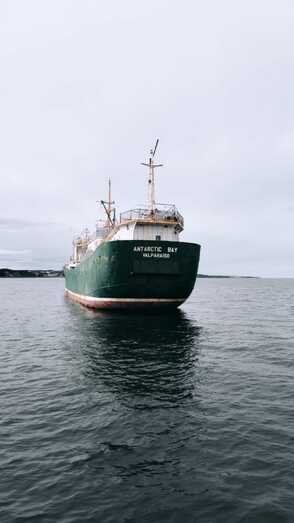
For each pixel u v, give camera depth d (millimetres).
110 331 24516
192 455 8078
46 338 23562
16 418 10266
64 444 8688
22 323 31688
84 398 11844
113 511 6266
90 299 36500
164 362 16375
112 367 15602
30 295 82688
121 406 11078
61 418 10234
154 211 31000
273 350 19125
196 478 7203
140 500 6547
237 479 7141
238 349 19344
